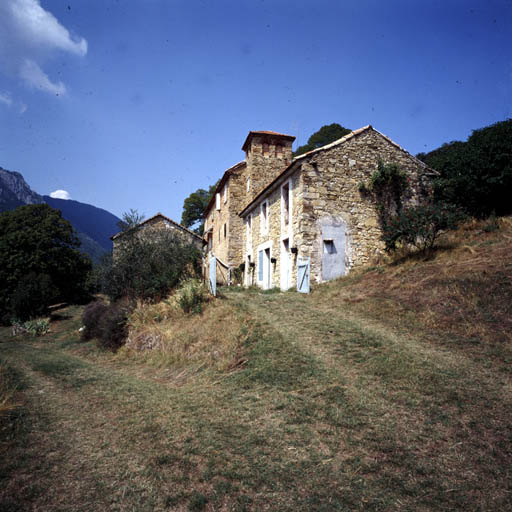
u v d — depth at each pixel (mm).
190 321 9453
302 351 6234
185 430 3969
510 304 6711
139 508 2627
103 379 6750
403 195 13906
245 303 10133
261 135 20688
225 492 2824
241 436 3770
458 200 13289
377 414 4000
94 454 3453
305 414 4168
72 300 27703
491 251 9758
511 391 4227
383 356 5656
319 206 12898
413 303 8000
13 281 23953
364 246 13281
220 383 5699
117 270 13289
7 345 14117
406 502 2652
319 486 2883
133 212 14672
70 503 2664
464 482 2838
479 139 13078
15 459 3273
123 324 11086
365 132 14000
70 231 29078
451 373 4824
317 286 12055
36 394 5590
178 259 12938
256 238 18344
